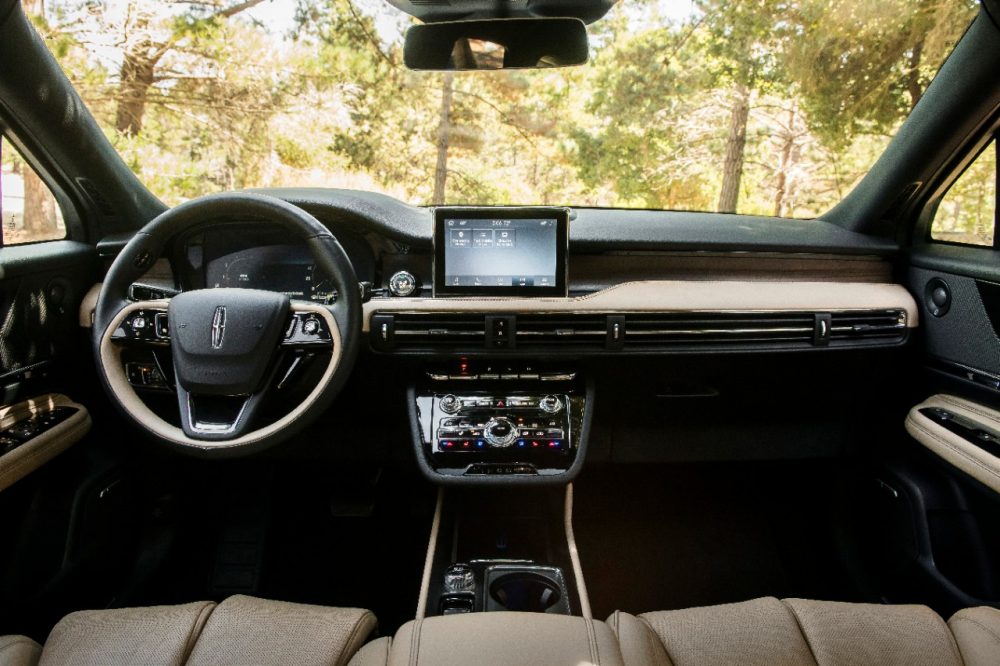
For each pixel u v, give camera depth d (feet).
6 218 6.18
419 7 5.49
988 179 6.09
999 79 5.40
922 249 6.64
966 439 5.67
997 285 5.58
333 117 23.90
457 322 6.08
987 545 5.73
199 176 22.16
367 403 6.66
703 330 6.24
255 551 7.25
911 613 4.06
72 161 6.12
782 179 22.07
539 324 6.11
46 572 5.66
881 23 18.84
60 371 6.26
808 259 6.59
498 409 6.25
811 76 20.34
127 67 21.27
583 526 7.89
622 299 6.11
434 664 3.52
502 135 24.63
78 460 6.21
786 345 6.40
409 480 7.70
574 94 24.14
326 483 7.72
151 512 7.05
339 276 5.01
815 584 7.12
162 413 6.23
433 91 24.39
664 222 7.14
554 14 5.55
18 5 5.07
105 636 3.80
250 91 23.02
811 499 7.75
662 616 4.17
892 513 6.64
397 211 6.44
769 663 3.74
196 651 3.73
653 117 23.44
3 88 5.42
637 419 7.05
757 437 7.20
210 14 22.15
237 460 7.52
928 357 6.55
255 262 6.40
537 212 5.92
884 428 7.19
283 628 3.88
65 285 6.22
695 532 7.80
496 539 6.20
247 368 4.89
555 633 3.74
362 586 6.98
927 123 6.02
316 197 6.39
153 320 5.15
